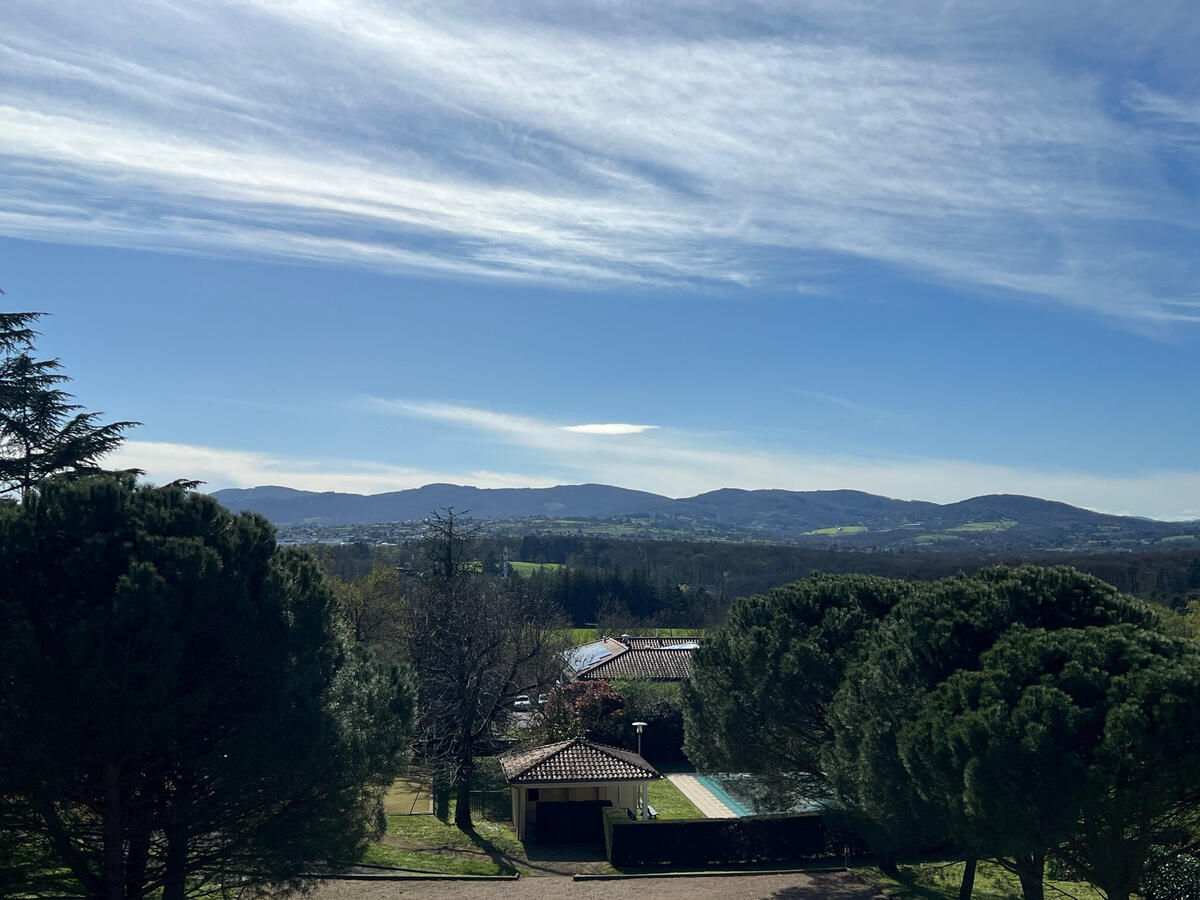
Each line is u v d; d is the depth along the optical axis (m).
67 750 12.12
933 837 17.91
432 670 31.72
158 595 12.44
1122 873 13.65
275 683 13.59
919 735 15.12
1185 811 13.47
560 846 28.81
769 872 25.31
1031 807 13.20
